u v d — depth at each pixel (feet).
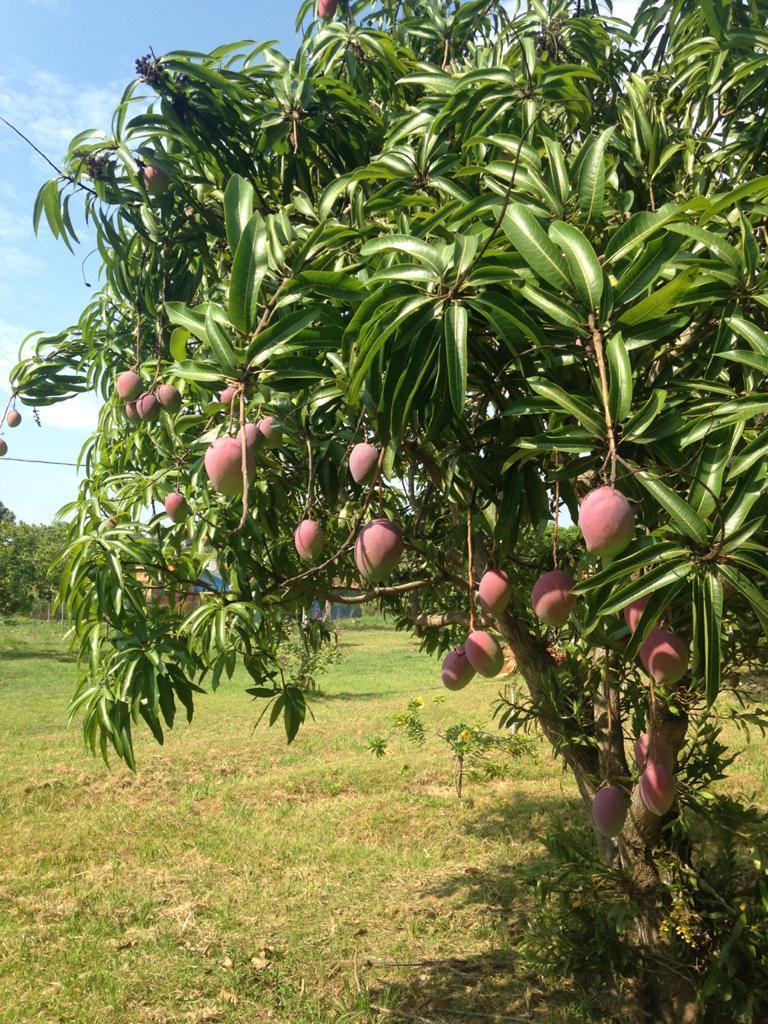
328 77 8.17
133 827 18.58
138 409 7.66
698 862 9.23
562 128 8.61
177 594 8.51
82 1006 10.75
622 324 4.32
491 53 8.28
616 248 4.59
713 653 4.00
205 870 15.89
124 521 8.52
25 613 83.25
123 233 8.68
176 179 7.65
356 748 27.12
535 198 5.71
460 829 18.03
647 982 9.14
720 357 4.59
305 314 4.58
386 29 10.28
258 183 8.37
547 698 8.83
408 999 10.77
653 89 8.84
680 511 4.02
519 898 13.92
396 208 6.50
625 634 5.44
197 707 37.50
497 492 5.70
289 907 13.98
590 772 9.21
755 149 7.76
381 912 13.70
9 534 80.74
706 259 4.70
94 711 7.51
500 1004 10.43
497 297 4.33
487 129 7.29
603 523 3.91
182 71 7.36
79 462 9.79
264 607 8.22
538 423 5.21
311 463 6.22
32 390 9.48
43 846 17.39
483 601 5.67
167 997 11.02
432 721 31.50
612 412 4.20
